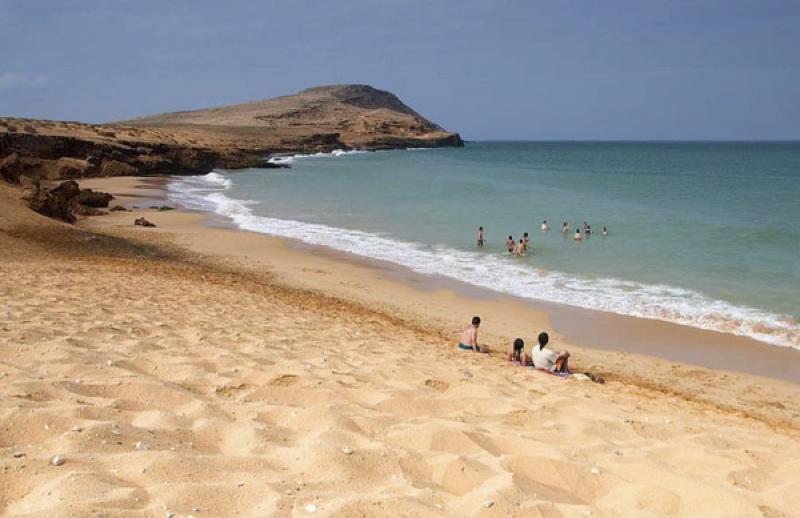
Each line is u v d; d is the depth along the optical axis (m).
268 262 20.75
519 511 3.47
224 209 35.41
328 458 3.92
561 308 16.19
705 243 24.78
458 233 27.59
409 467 4.01
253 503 3.25
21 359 5.88
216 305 11.54
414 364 8.43
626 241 25.44
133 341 7.27
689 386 11.02
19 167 34.19
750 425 8.21
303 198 41.59
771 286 18.06
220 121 167.12
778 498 4.17
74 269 14.22
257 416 4.90
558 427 5.75
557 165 89.00
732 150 172.12
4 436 3.82
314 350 8.30
